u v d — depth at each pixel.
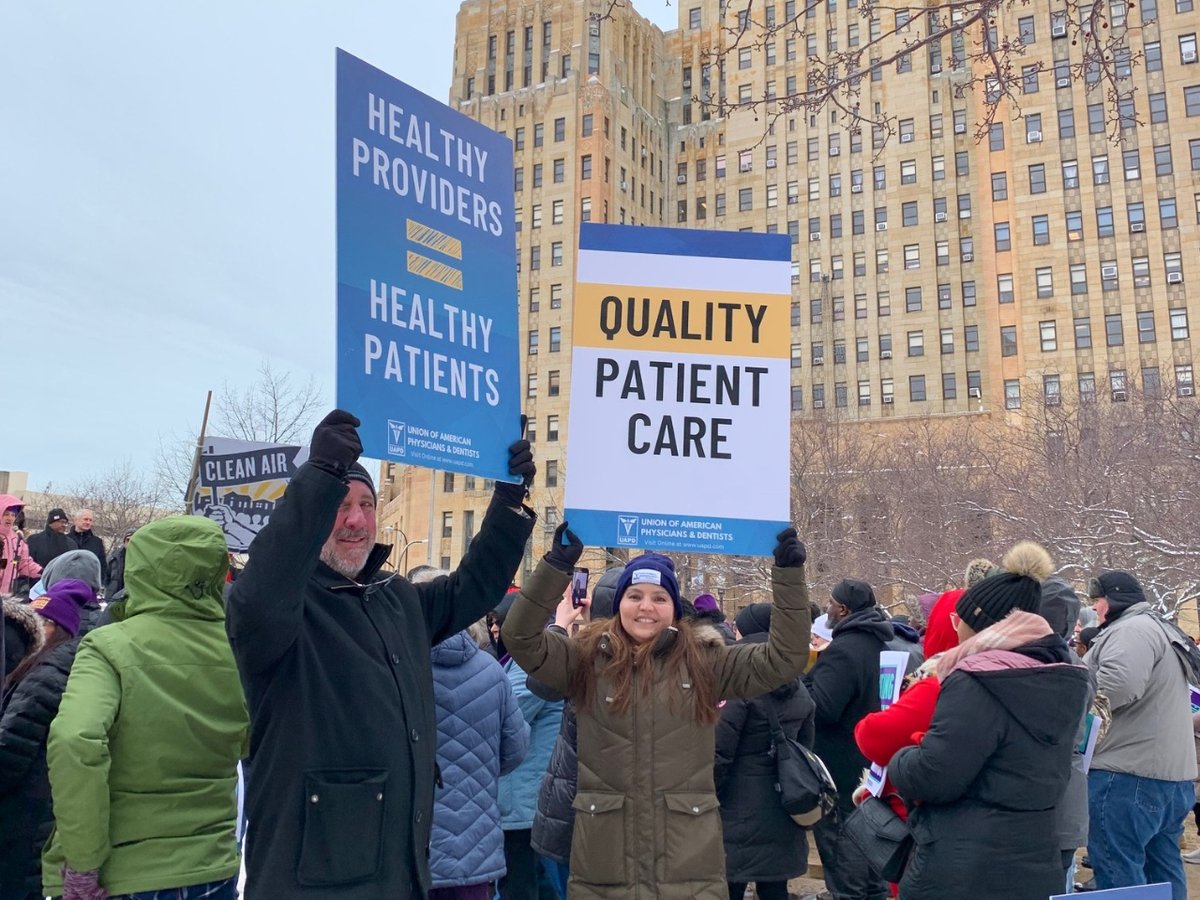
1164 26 53.53
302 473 2.57
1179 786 4.97
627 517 3.62
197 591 3.40
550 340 67.31
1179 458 23.30
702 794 3.38
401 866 2.68
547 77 71.38
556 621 5.48
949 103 61.31
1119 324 53.03
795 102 7.42
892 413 60.56
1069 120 55.41
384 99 3.08
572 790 4.36
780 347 3.78
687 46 76.44
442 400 3.07
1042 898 3.40
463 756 4.03
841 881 5.59
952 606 4.76
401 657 2.88
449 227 3.20
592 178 67.00
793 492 33.53
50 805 3.83
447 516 66.00
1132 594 5.36
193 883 3.19
